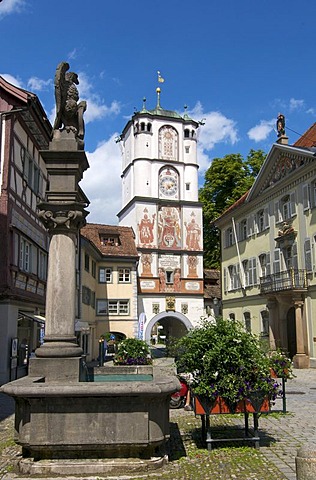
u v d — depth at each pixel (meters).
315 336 26.45
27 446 6.64
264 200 33.34
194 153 49.94
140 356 14.74
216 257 47.78
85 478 6.30
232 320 8.64
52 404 6.64
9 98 19.34
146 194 47.94
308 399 14.49
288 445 8.29
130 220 48.31
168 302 46.00
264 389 7.94
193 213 48.25
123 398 6.71
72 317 7.92
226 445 8.26
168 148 49.38
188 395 12.47
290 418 11.09
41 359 7.53
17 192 19.59
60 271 7.98
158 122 49.47
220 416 11.40
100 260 40.19
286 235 29.78
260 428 9.85
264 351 8.35
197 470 6.73
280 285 29.56
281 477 6.45
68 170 8.33
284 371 11.93
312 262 27.20
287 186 30.34
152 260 46.25
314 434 9.23
